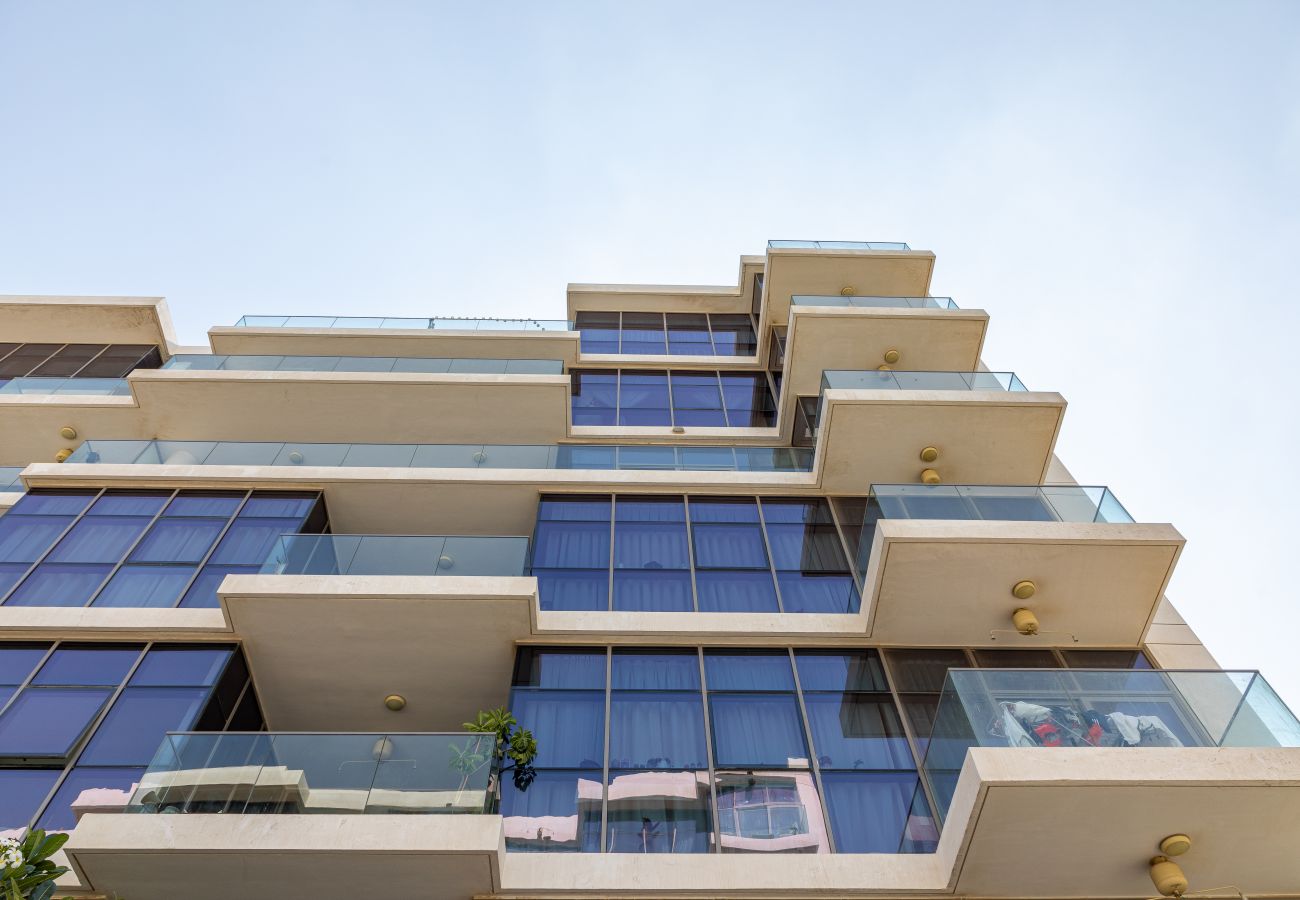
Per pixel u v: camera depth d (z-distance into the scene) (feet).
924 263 64.75
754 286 77.30
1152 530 32.30
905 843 25.23
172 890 21.95
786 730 29.48
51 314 66.13
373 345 61.21
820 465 43.21
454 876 21.99
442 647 32.09
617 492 42.86
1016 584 32.48
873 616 33.14
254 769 23.70
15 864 19.89
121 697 29.40
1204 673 24.56
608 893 22.44
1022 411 41.55
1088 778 20.94
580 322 74.43
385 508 42.04
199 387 49.32
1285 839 21.74
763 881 22.74
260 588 31.01
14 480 44.29
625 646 32.42
